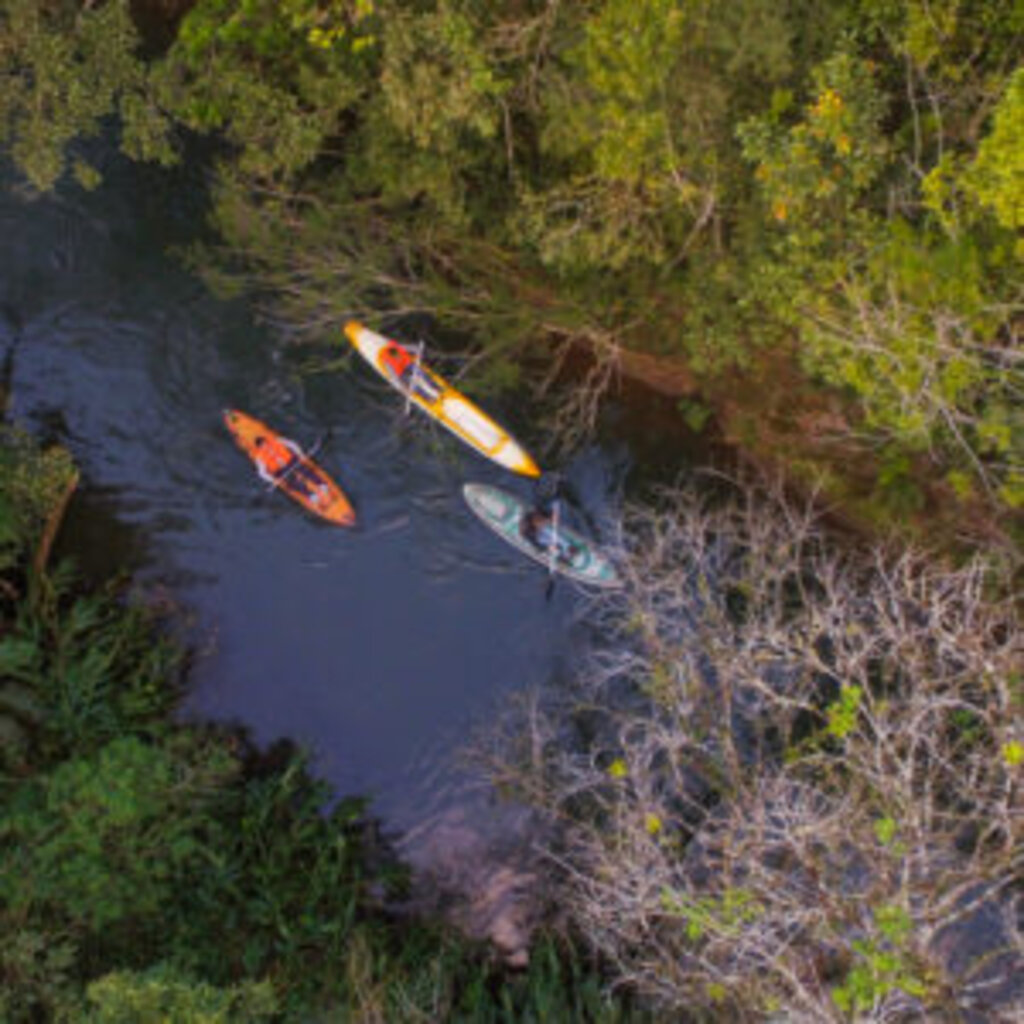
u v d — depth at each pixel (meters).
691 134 13.71
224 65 15.61
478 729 18.47
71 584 18.25
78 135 20.03
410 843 17.86
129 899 14.73
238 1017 12.49
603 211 15.36
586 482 19.39
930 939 10.83
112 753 14.77
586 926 15.81
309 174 19.17
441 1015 14.66
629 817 13.52
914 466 17.30
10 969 13.46
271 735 18.36
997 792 13.24
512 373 19.33
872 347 12.50
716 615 14.88
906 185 13.69
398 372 19.22
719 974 11.30
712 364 16.80
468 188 17.53
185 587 18.75
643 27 11.86
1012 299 13.24
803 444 18.25
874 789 11.67
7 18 15.38
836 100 11.99
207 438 19.25
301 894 16.36
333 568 19.06
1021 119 10.72
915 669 12.47
